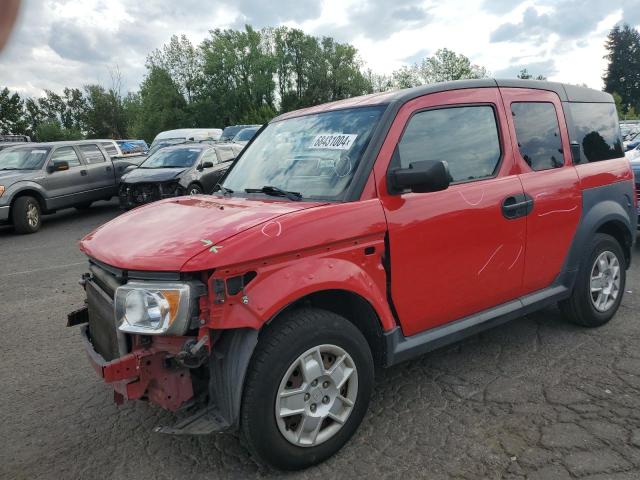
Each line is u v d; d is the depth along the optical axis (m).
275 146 3.88
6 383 4.18
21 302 6.46
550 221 3.94
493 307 3.75
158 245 2.70
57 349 4.87
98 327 3.11
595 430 3.05
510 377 3.76
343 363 2.92
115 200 17.30
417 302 3.25
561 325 4.63
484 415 3.29
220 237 2.62
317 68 73.06
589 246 4.27
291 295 2.64
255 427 2.62
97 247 3.01
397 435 3.12
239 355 2.59
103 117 67.81
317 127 3.65
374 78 76.06
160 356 2.60
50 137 70.12
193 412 2.82
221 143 13.84
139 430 3.38
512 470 2.75
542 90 4.15
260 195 3.45
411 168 3.02
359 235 2.91
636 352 4.05
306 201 3.14
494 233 3.57
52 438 3.34
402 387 3.70
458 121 3.56
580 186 4.16
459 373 3.86
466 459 2.86
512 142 3.80
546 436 3.02
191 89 66.50
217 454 3.06
